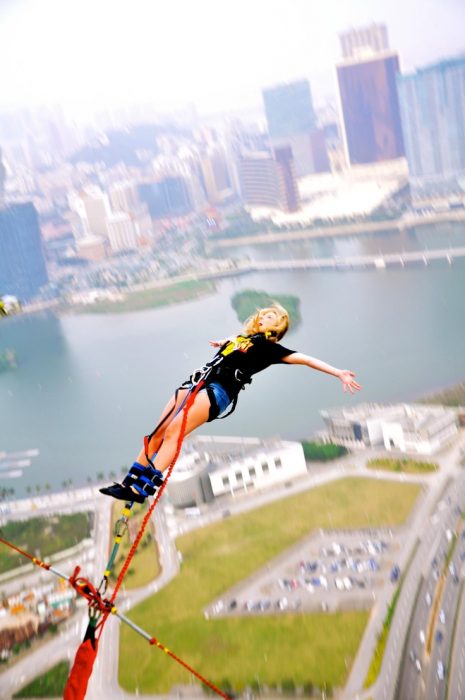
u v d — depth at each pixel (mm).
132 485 3834
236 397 4141
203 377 4074
